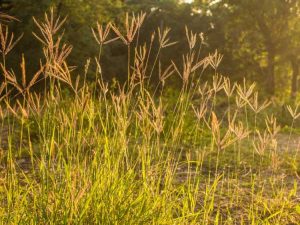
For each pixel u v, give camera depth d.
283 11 46.47
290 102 21.78
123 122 3.63
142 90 3.66
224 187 6.23
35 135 8.84
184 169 7.30
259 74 49.66
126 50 44.16
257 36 49.41
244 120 16.59
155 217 3.60
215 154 8.59
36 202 3.47
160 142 8.70
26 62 24.03
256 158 8.75
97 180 3.44
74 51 25.33
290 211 5.22
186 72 3.56
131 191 3.60
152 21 46.03
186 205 3.86
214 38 46.66
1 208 3.57
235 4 47.59
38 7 24.23
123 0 34.28
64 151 5.57
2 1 24.34
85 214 3.36
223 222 4.88
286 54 47.53
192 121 9.86
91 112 3.61
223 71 46.41
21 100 13.43
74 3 25.66
